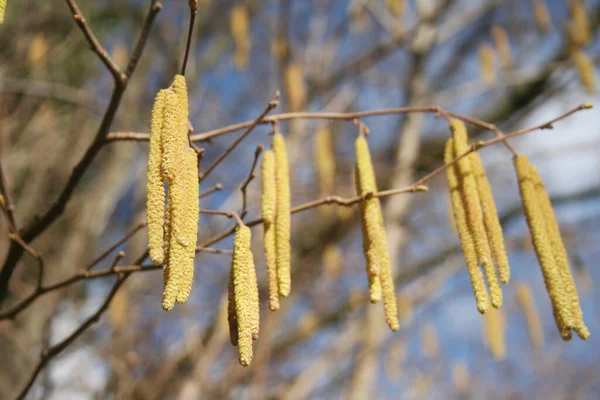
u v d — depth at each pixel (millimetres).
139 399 4309
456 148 2039
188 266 1356
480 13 6781
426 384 6496
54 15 5922
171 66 6188
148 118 6809
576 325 1799
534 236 1904
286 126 5969
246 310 1451
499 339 3012
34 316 4906
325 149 3283
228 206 5738
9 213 2285
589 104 1958
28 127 5137
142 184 7062
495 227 1901
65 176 5633
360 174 2006
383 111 2135
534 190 1949
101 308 2316
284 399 4828
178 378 4703
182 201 1384
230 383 4336
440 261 6574
